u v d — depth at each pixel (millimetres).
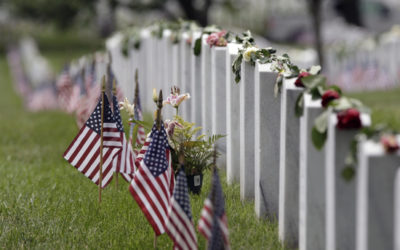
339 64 43094
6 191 14969
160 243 10500
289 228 9992
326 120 8234
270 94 10914
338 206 8172
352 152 7664
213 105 14180
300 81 9633
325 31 76250
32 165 18594
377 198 7258
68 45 101062
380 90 39438
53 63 83062
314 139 8414
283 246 9969
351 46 42438
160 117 10336
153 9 67312
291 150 9844
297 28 90000
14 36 108062
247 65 12023
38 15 68438
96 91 24156
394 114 24891
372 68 41125
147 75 25281
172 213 9234
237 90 13086
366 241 7328
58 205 13273
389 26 83375
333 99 8602
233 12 75875
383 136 7312
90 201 13289
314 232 9016
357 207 8117
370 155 7215
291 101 9719
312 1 45469
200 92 15977
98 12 68375
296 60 43500
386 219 7289
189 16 69750
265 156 11070
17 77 63719
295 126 9781
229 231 10602
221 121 14086
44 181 15914
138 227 11469
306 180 8930
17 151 21469
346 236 8227
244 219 11234
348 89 42125
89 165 12492
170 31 21000
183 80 17578
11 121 30969
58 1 65000
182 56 17906
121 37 29344
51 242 11102
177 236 9219
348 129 8008
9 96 55000
